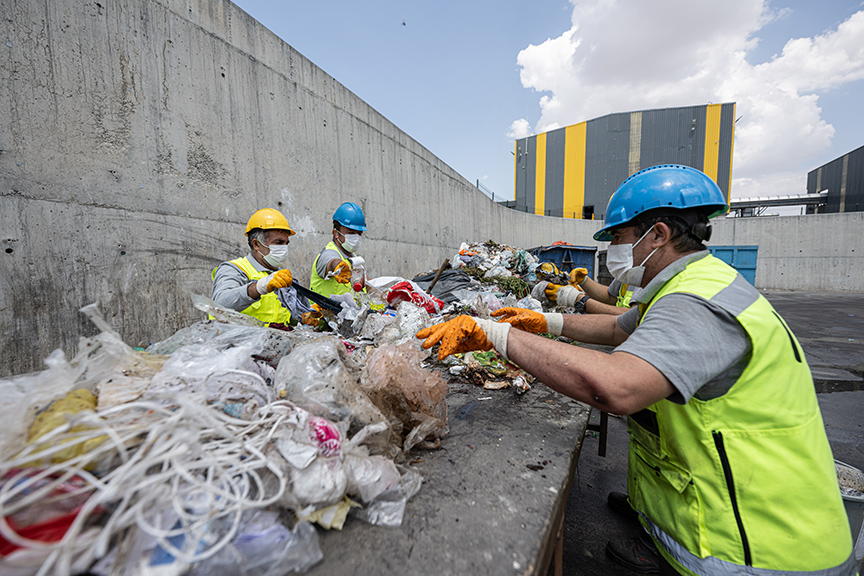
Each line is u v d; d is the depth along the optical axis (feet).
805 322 23.45
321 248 14.76
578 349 2.82
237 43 10.93
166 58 8.87
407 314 6.87
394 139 20.83
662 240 3.26
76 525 1.37
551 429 3.73
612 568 4.90
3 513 1.35
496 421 3.91
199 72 9.73
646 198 3.22
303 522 2.00
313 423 2.19
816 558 2.70
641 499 3.73
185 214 9.36
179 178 9.20
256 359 3.18
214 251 10.13
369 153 18.39
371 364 3.37
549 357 2.85
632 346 2.60
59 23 6.89
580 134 74.90
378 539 2.15
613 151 72.74
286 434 2.12
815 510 2.70
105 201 7.66
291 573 1.84
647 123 71.00
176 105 9.12
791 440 2.68
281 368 2.78
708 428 2.83
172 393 2.08
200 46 9.77
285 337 3.65
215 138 10.19
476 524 2.31
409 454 3.19
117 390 2.19
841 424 9.20
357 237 10.41
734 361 2.55
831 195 66.28
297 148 13.47
